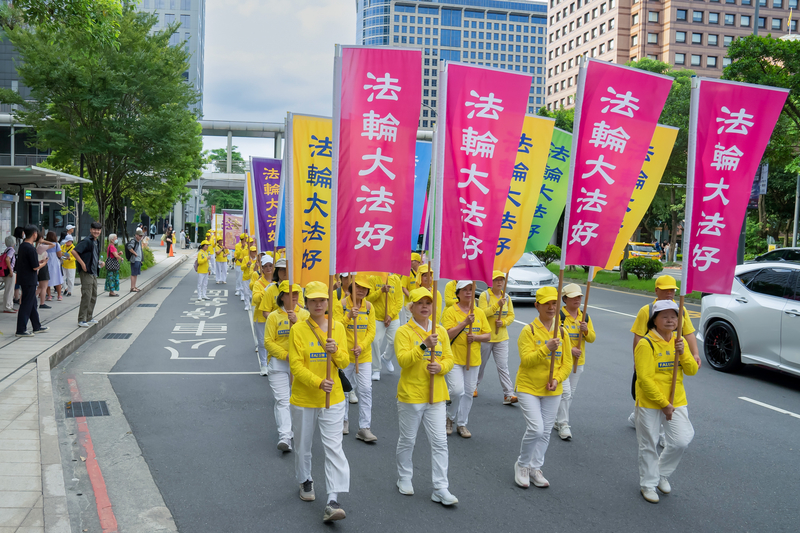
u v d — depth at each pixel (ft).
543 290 17.61
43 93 64.39
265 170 34.12
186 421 22.74
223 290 71.41
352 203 17.61
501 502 16.30
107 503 15.87
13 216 53.47
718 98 19.30
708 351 33.01
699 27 225.56
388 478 17.81
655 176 25.22
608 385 28.66
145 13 72.33
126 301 53.42
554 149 27.43
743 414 24.43
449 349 16.48
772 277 30.01
